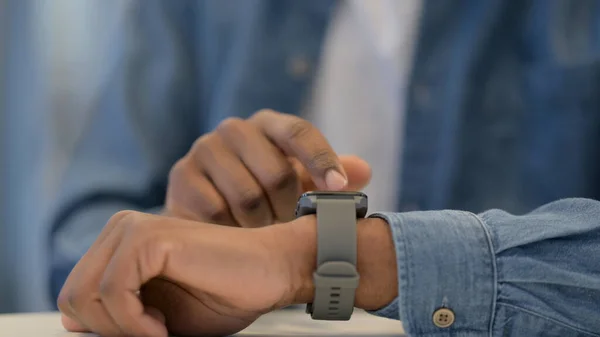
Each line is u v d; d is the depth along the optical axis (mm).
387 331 443
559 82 1148
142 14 1231
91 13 1350
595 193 1140
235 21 1229
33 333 414
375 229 389
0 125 1324
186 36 1252
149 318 361
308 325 475
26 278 1289
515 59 1176
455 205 1121
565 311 367
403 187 1139
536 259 373
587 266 371
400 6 1214
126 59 1183
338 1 1206
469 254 373
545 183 1137
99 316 361
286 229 385
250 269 361
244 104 1172
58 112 1316
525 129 1158
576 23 1185
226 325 389
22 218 1301
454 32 1172
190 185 606
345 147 1207
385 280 376
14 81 1340
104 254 367
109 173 1079
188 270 354
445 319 369
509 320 371
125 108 1136
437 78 1157
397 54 1210
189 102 1229
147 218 377
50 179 1277
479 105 1151
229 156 594
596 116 1148
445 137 1137
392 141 1208
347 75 1215
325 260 364
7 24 1340
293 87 1189
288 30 1198
